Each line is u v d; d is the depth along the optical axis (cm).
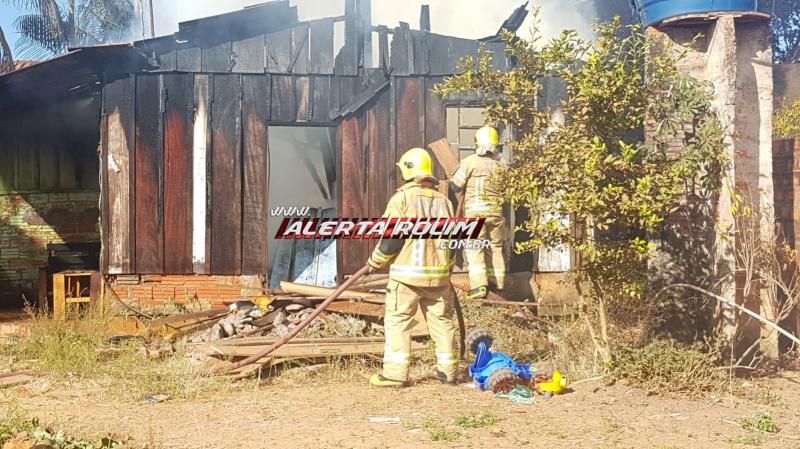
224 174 1158
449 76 1186
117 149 1151
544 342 985
